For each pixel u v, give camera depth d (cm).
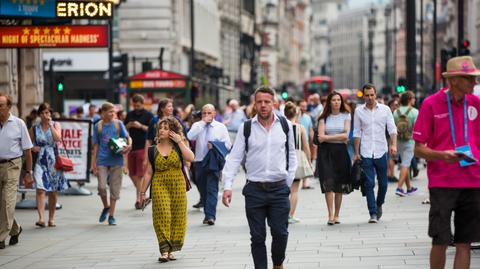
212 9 13900
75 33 3878
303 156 3050
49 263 2402
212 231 2934
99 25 3888
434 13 9456
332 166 2972
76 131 4253
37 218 3416
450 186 1652
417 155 1669
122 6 9812
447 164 1653
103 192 3203
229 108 5875
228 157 1952
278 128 1933
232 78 16050
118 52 9838
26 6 3678
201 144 3219
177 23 10300
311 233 2781
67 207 3781
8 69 5103
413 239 2575
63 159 3139
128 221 3288
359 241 2577
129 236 2884
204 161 3200
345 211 3369
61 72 9619
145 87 7775
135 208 3703
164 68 9800
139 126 3741
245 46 17412
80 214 3531
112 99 6581
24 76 5541
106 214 3231
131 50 9831
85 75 9638
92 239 2834
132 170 3728
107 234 2944
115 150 3125
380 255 2319
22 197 3812
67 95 9644
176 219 2406
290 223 3055
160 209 2384
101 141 3184
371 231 2781
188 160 2417
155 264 2330
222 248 2552
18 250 2641
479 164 1653
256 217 1930
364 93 3000
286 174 1930
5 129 2636
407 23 5603
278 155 1927
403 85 7625
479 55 15700
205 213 3145
